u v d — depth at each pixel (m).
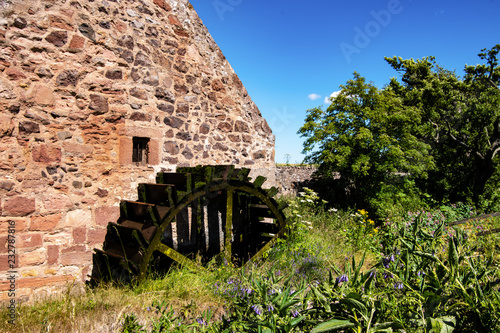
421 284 1.95
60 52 4.36
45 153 4.22
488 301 1.78
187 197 4.50
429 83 15.01
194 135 5.77
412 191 11.67
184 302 3.54
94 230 4.59
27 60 4.12
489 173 14.66
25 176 4.08
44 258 4.20
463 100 15.27
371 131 10.34
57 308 3.45
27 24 4.12
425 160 11.60
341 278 2.08
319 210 8.69
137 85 5.04
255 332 1.80
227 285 3.94
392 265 2.15
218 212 6.01
